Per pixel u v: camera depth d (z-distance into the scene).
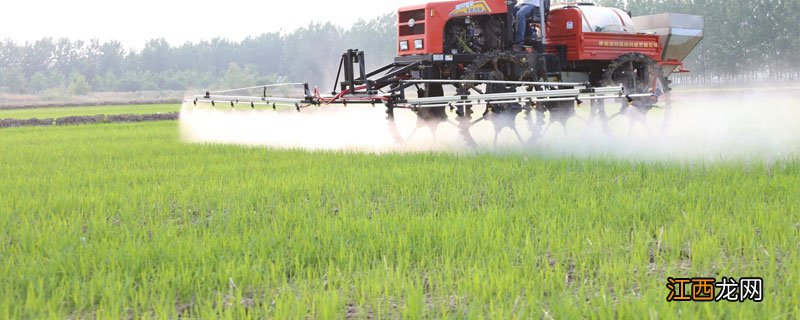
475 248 6.61
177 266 6.12
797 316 4.66
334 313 4.97
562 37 16.94
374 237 7.08
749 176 10.26
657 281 5.66
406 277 5.86
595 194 9.14
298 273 5.96
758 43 93.88
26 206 8.92
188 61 174.25
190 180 11.05
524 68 15.42
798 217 7.53
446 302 5.30
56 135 21.58
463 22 15.66
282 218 8.05
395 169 11.51
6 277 5.91
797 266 5.70
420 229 7.21
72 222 7.94
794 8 89.88
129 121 30.36
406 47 15.63
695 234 7.09
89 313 5.23
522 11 15.70
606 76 16.72
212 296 5.55
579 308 5.01
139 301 5.38
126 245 6.69
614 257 6.17
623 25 17.78
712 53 97.38
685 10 102.31
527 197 9.03
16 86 150.00
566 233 7.07
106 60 177.00
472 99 13.95
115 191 10.09
